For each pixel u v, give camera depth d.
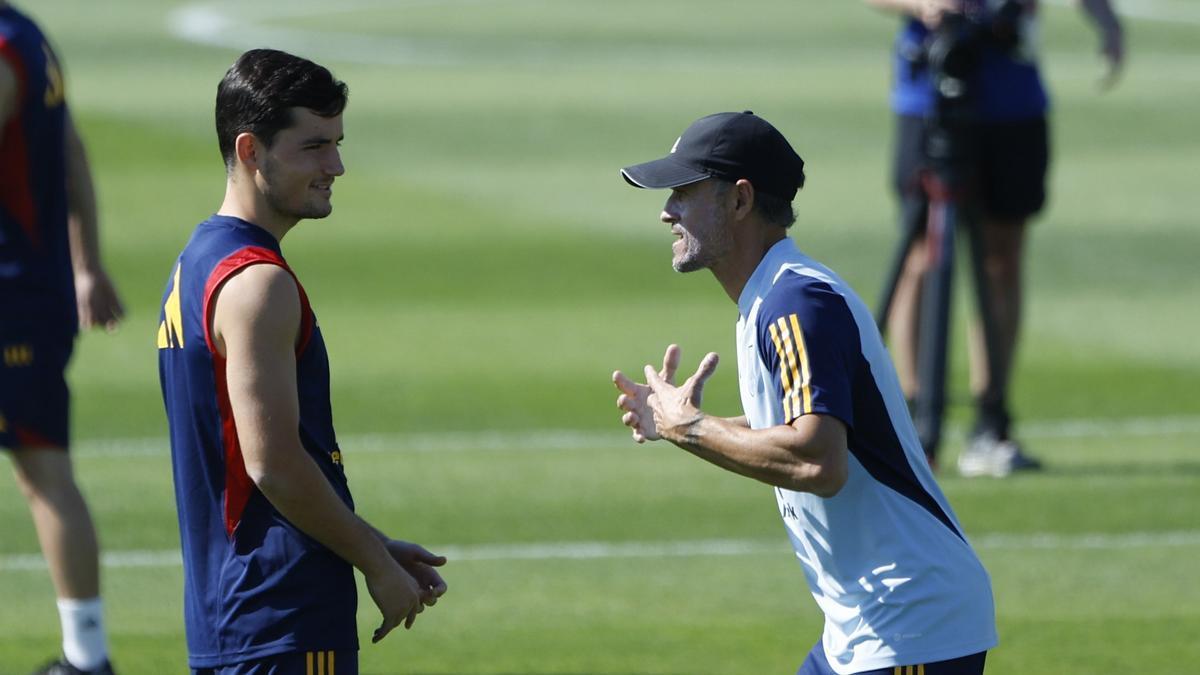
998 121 30.33
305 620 13.95
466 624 23.23
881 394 14.43
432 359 38.34
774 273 14.73
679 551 26.36
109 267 47.25
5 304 19.88
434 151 65.88
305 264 48.03
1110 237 51.53
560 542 26.72
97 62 89.88
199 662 14.30
